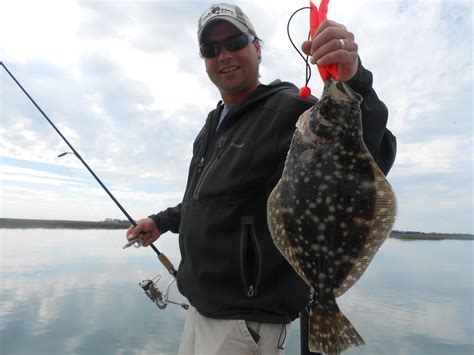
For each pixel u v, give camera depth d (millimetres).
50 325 2111
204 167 869
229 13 891
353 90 626
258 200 742
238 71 897
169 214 1140
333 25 551
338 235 614
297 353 1801
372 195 595
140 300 2641
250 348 704
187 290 798
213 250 749
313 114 636
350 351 1881
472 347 1920
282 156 745
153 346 1870
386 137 688
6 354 1735
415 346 1937
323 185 620
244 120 833
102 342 1889
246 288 714
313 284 628
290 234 648
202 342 769
